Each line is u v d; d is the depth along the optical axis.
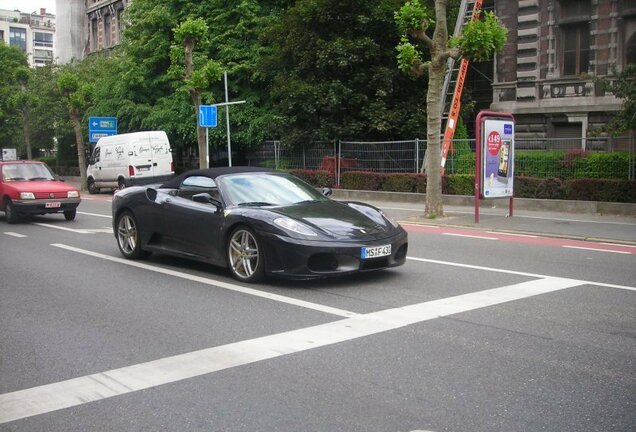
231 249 7.97
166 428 3.80
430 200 15.59
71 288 7.86
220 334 5.71
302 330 5.75
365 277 8.12
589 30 23.34
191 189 8.86
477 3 24.80
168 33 31.02
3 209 15.68
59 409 4.12
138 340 5.59
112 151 27.14
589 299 6.86
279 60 26.22
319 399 4.19
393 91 24.23
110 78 33.31
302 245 7.14
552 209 17.19
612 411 3.94
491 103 26.64
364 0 23.95
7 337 5.77
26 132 43.12
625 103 16.08
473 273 8.39
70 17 55.91
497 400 4.13
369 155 22.91
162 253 9.18
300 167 25.53
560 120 24.09
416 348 5.19
